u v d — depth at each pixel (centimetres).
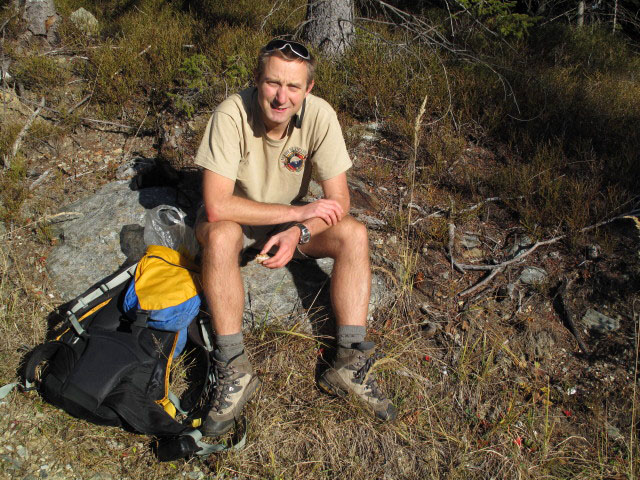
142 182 404
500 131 475
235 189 301
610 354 313
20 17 550
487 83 514
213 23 621
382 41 555
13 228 362
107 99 491
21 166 405
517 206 391
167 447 244
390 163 442
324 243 284
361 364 273
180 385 285
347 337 273
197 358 297
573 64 620
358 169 434
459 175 429
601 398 293
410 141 453
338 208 275
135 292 272
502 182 407
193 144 432
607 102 511
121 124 464
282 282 328
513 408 283
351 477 256
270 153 284
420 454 265
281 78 249
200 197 388
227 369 263
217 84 482
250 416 271
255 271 331
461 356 300
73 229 357
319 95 492
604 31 737
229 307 259
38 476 243
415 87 497
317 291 327
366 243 279
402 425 274
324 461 261
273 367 294
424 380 295
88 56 538
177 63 517
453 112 486
